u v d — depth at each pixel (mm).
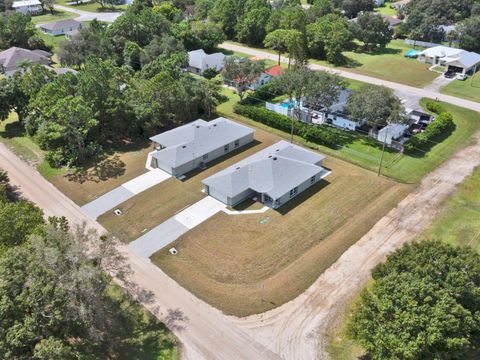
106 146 62281
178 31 103812
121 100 61938
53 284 27641
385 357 25484
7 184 53781
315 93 62312
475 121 67688
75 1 175875
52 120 57812
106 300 33094
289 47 86312
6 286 27000
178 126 68125
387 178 53281
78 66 90750
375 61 100125
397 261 29766
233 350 31812
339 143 61781
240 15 122188
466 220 45125
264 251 41562
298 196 50000
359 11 140000
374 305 27328
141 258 41281
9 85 66250
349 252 41094
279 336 32844
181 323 34219
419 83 85312
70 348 27688
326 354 31188
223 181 49250
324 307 35188
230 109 75125
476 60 90250
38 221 36594
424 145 60406
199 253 41656
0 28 106438
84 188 52688
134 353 31609
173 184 52844
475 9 120250
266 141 63562
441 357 24906
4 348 25125
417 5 123875
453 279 27047
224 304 35906
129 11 115000
